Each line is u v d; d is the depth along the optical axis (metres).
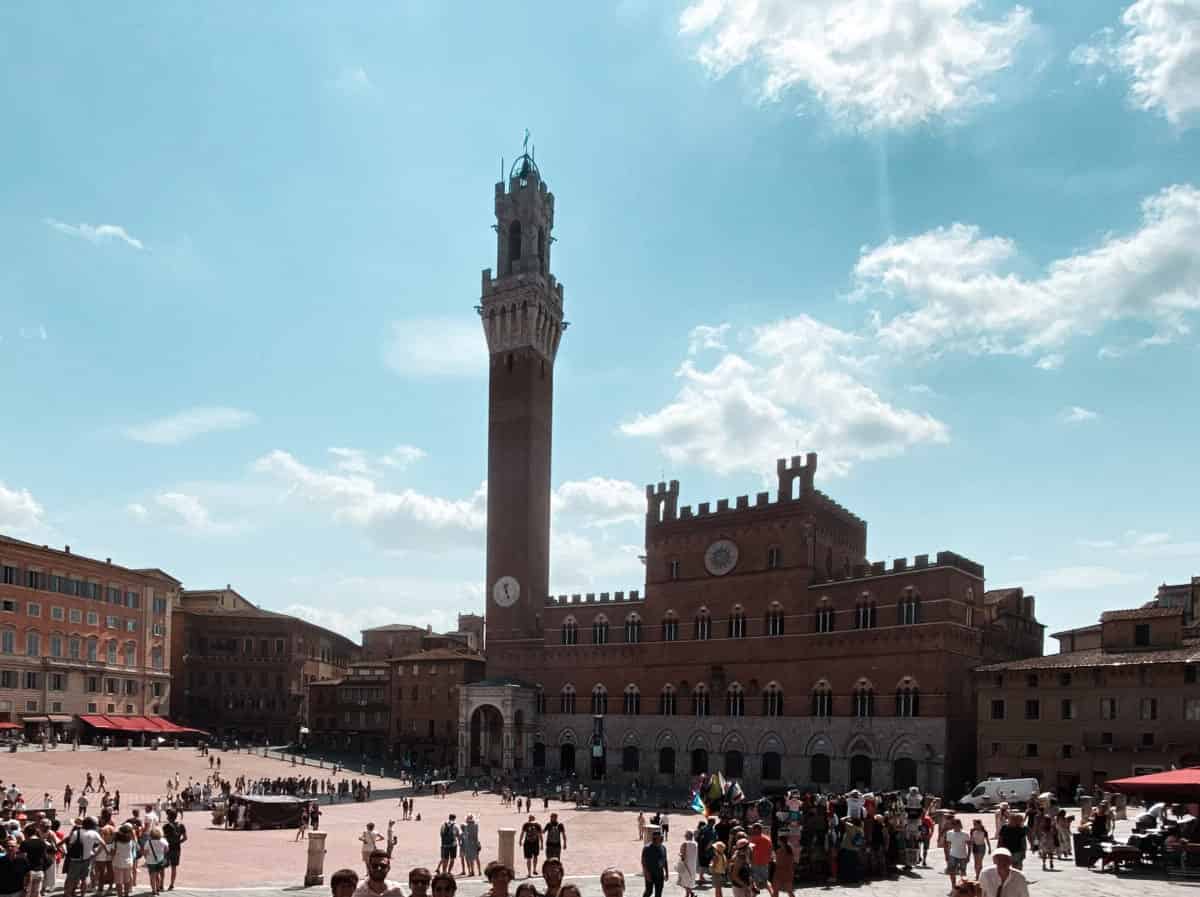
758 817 56.38
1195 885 44.50
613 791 130.62
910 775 113.38
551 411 172.62
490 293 171.25
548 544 167.50
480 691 151.88
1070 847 56.41
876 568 122.62
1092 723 99.00
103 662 162.50
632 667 145.25
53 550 153.25
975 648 117.88
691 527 142.38
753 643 133.00
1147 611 104.12
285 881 51.94
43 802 96.06
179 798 102.69
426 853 70.62
